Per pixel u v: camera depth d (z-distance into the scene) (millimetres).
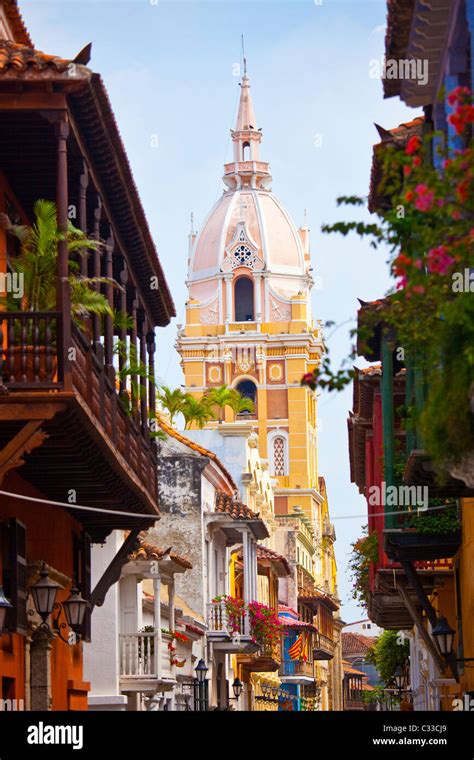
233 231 112312
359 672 123500
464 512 23766
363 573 38906
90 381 17609
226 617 43406
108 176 19609
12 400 15805
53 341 16438
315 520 109000
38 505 21500
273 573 63438
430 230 10172
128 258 23422
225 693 46812
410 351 12344
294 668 73125
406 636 52625
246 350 109625
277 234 113188
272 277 111688
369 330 11078
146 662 31047
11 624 19016
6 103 16312
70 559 24391
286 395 109438
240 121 117562
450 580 29578
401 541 24688
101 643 30469
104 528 25984
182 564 33656
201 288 112000
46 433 16734
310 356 111062
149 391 26312
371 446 34719
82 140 17953
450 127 14742
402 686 53062
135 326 24609
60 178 16266
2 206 19516
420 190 10062
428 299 10656
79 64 16172
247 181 116125
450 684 28531
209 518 43750
